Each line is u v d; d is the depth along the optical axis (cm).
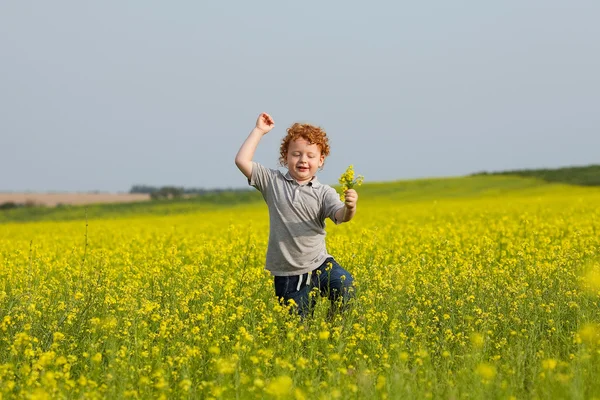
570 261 1820
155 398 945
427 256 2259
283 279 1428
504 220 3731
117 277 2036
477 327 1305
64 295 1578
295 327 1230
